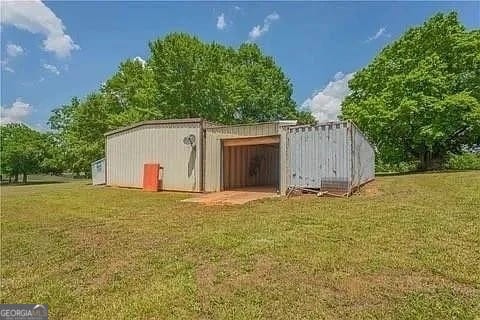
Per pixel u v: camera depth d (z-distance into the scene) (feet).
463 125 71.31
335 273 12.19
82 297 11.69
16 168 131.95
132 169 52.06
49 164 130.52
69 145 114.42
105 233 20.59
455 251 13.89
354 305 9.93
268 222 20.93
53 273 14.29
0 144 134.82
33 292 12.27
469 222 18.38
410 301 9.99
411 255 13.62
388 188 35.45
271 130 38.32
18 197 42.57
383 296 10.37
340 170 31.37
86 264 15.20
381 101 74.90
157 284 12.27
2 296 11.98
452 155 82.48
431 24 75.25
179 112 90.07
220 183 45.16
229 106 95.96
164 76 90.02
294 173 34.73
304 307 9.93
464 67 73.36
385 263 12.82
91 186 58.75
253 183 52.70
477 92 71.31
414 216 20.21
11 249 18.04
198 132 44.75
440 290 10.62
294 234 17.56
